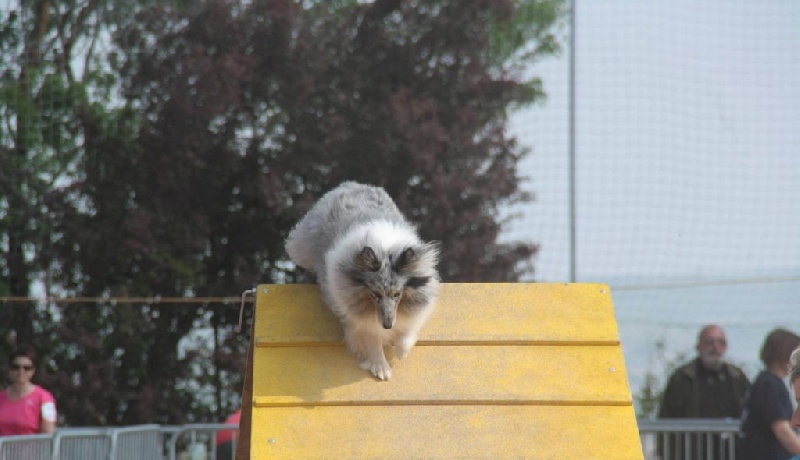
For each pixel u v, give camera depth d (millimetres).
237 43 19312
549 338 9023
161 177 18969
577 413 8477
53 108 19125
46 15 19656
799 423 9328
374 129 18547
